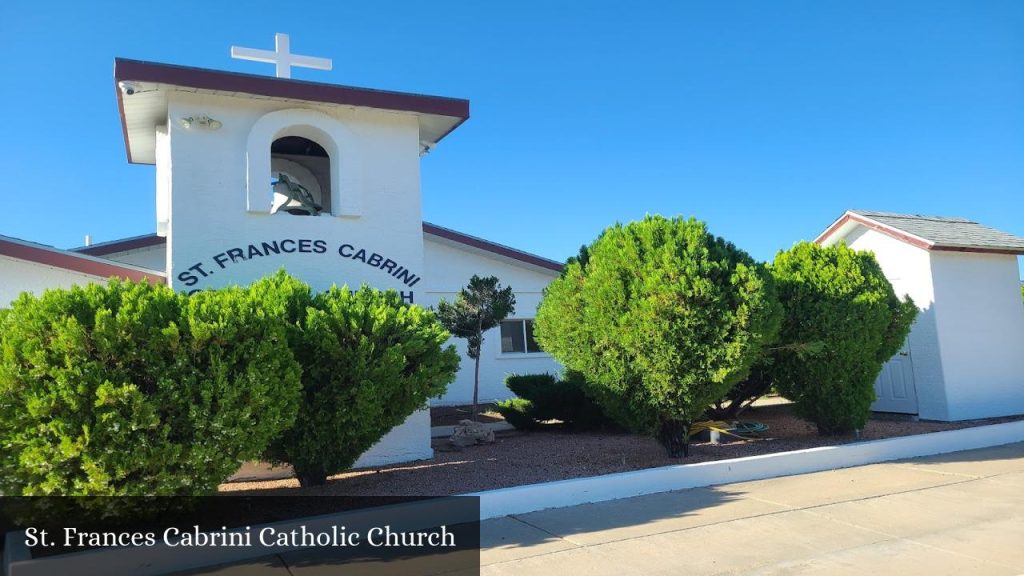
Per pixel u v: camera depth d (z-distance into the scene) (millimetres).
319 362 6930
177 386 5414
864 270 10133
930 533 5883
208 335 5492
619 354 8203
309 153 11117
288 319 7039
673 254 8055
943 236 12539
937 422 11836
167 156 9297
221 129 8766
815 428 11211
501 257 17312
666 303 7781
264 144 8883
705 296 7789
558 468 8281
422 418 9266
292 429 6918
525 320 17688
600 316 8219
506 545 5840
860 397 9828
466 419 12383
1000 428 10570
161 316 5551
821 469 8625
